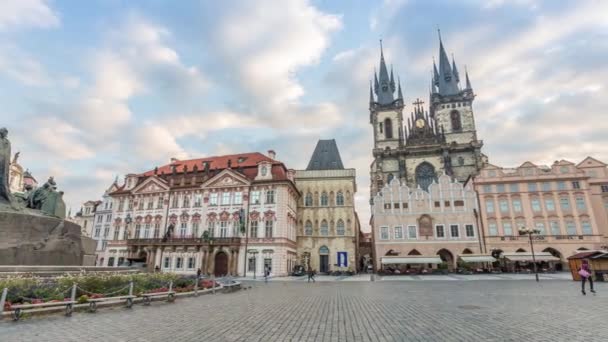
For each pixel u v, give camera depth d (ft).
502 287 97.91
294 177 235.20
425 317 47.93
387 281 136.56
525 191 212.64
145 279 68.85
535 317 47.16
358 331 38.65
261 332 38.04
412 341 33.91
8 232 63.98
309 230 223.30
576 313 50.31
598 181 218.59
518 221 209.05
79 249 75.82
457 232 212.23
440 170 296.92
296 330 39.24
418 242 214.07
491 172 221.66
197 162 245.65
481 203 215.51
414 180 299.17
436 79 380.99
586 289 87.81
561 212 205.67
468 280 132.57
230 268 187.42
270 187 201.57
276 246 188.85
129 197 228.84
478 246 207.31
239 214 195.93
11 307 42.04
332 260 215.10
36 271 63.21
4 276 56.59
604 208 213.66
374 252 229.86
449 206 217.36
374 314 51.06
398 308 57.52
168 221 213.25
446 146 295.69
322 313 52.19
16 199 72.13
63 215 79.56
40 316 45.03
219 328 39.91
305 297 77.10
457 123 326.85
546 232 204.23
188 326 40.78
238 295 80.94
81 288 53.62
